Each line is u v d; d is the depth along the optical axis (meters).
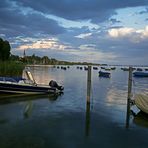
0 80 24.20
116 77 67.62
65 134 13.05
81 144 11.73
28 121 15.26
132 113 18.34
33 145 11.27
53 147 11.18
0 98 23.02
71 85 38.94
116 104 21.91
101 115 17.55
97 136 12.94
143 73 73.44
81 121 15.77
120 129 14.30
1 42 78.75
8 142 11.50
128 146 11.70
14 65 43.97
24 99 23.09
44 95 25.77
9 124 14.44
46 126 14.32
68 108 19.70
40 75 62.88
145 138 12.90
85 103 22.12
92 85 40.50
